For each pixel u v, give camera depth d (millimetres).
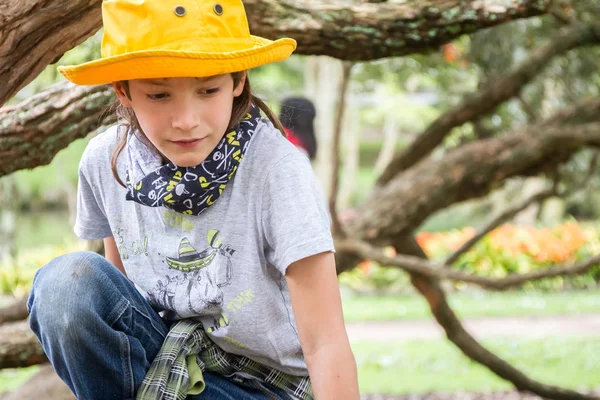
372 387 6387
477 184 4340
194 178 1574
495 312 9742
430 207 4328
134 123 1665
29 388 3238
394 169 4824
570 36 4492
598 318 9445
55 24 1783
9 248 9820
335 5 2371
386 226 4301
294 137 3988
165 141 1522
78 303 1554
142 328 1665
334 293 1588
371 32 2348
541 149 4316
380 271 11898
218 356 1720
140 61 1403
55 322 1554
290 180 1591
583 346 7828
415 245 4652
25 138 2334
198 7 1501
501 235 11914
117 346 1596
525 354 7469
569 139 4316
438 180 4309
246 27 1588
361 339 8391
